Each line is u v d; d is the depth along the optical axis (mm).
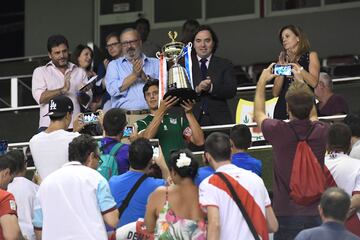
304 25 28297
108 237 15805
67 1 30203
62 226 15203
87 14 30094
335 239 13789
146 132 17859
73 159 15602
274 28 28594
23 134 24438
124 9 29875
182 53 18672
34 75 21516
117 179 16047
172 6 29516
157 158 17250
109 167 16953
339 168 16031
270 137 15602
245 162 16172
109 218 15273
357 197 15844
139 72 20203
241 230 14773
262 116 15898
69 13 30203
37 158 17250
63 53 21453
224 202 14812
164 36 29453
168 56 18609
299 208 15453
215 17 29250
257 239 14758
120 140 17484
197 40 20375
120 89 20250
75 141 15625
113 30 29922
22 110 24438
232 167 15086
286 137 15508
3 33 31172
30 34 30391
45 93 21094
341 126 16188
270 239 16844
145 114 20141
